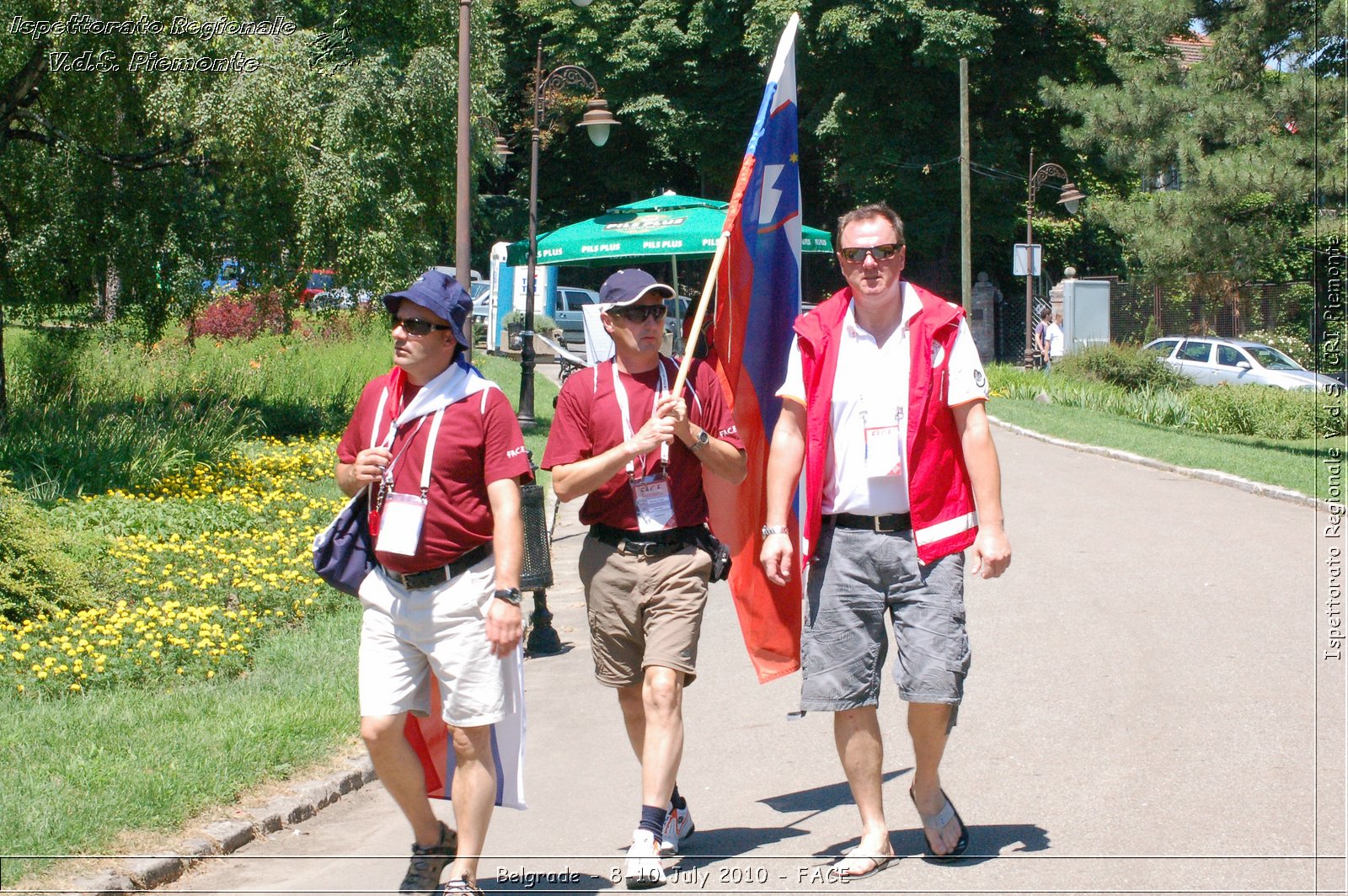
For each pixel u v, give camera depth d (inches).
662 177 2261.3
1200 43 1192.2
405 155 794.8
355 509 204.2
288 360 1023.0
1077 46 1860.2
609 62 1913.1
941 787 234.5
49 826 222.4
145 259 721.0
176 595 404.8
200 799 242.5
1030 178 1630.2
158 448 617.6
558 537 580.1
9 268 737.6
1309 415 1038.4
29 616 368.2
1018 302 1877.5
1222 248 971.3
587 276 2222.0
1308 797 236.1
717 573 222.5
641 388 221.5
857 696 209.3
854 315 211.6
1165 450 840.3
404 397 203.8
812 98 1911.9
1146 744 271.7
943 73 1788.9
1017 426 1025.5
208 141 647.1
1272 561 481.1
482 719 196.7
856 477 207.8
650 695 213.2
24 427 632.4
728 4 1824.6
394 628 200.8
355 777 267.6
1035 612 404.8
